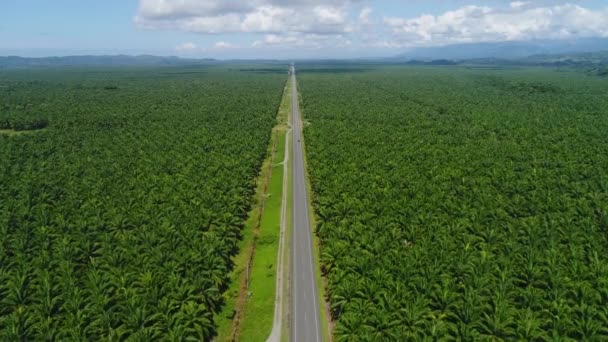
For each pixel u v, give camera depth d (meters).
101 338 50.25
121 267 63.22
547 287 57.78
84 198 89.25
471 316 52.12
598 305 53.41
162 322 53.06
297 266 75.75
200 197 89.19
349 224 78.75
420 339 48.94
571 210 79.69
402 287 57.25
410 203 83.62
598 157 113.19
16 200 86.94
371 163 112.19
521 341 48.72
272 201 105.00
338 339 53.53
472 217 77.62
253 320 62.31
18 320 50.50
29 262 63.94
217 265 67.19
